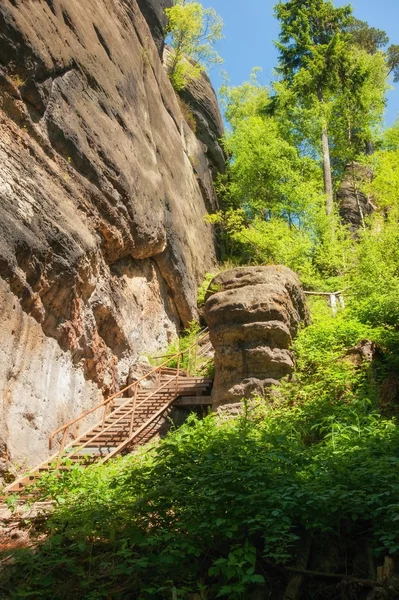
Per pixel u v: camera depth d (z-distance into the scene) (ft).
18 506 27.12
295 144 101.76
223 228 96.84
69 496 23.09
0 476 32.53
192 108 100.63
